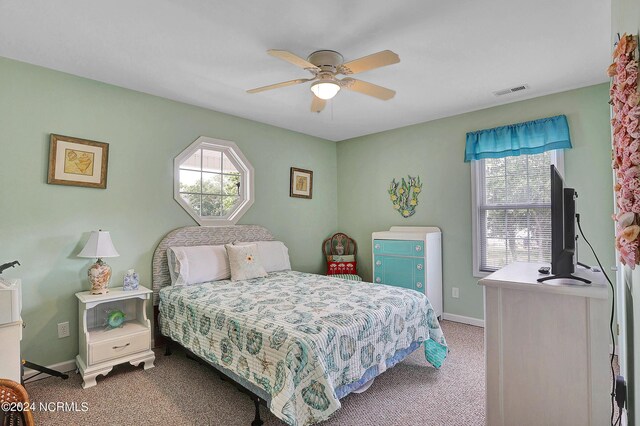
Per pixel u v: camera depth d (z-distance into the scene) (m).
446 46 2.43
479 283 1.63
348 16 2.06
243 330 2.11
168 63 2.69
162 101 3.42
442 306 4.12
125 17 2.07
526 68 2.79
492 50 2.49
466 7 1.97
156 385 2.52
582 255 3.15
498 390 1.59
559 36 2.29
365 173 4.98
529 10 2.00
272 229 4.41
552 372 1.48
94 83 2.99
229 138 3.97
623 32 1.39
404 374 2.66
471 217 3.91
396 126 4.52
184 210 3.56
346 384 2.03
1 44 2.38
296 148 4.75
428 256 3.86
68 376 2.66
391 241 4.14
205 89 3.22
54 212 2.76
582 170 3.18
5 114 2.56
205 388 2.48
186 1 1.92
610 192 3.04
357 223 5.07
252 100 3.52
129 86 3.14
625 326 1.69
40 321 2.67
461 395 2.34
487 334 1.62
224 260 3.49
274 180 4.45
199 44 2.40
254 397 2.03
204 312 2.48
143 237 3.25
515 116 3.59
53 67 2.75
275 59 2.63
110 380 2.60
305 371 1.77
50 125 2.75
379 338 2.27
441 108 3.80
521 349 1.54
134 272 2.98
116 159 3.10
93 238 2.75
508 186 3.71
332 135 4.99
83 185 2.89
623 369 2.08
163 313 3.03
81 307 2.70
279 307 2.37
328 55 2.44
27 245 2.63
